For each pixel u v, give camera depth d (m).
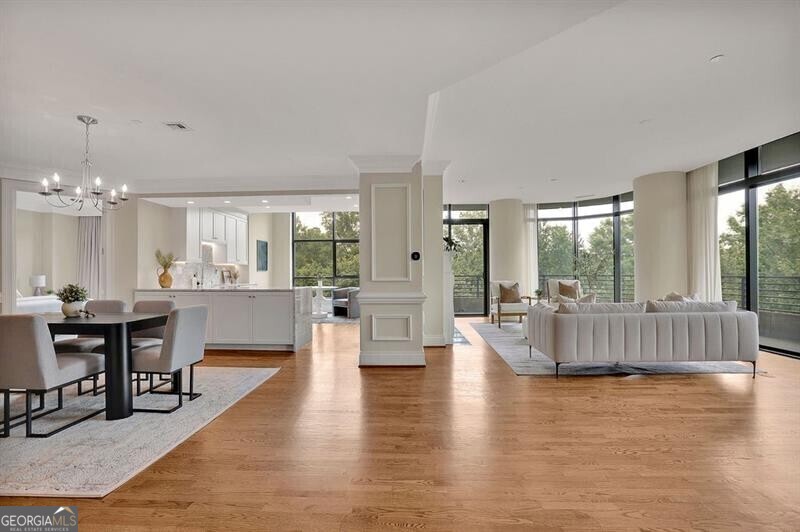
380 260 4.91
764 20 2.54
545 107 3.92
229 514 1.89
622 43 2.80
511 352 5.59
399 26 2.12
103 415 3.22
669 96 3.69
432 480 2.19
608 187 7.79
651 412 3.21
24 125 3.54
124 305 4.32
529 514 1.88
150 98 2.99
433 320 6.02
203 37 2.19
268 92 2.91
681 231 6.56
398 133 3.85
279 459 2.44
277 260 10.99
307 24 2.09
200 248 7.07
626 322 4.28
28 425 2.78
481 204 9.77
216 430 2.90
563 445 2.61
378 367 4.78
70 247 8.64
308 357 5.37
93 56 2.38
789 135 5.20
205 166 5.11
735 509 1.91
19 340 2.74
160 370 3.28
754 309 5.66
